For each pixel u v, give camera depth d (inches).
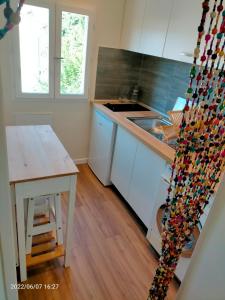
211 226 37.7
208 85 34.6
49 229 67.7
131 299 65.2
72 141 123.5
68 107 114.3
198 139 37.2
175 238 45.8
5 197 31.9
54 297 63.2
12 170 53.9
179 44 76.4
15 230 58.9
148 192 82.0
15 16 21.2
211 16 31.2
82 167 128.8
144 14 92.0
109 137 103.5
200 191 41.0
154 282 53.8
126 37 106.0
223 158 38.9
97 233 86.0
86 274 70.5
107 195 108.0
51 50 99.3
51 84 105.6
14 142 65.3
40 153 61.9
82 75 111.6
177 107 93.5
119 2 103.3
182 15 73.5
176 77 99.7
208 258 38.5
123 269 73.6
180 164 39.8
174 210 43.1
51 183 56.0
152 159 78.0
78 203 100.3
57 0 92.9
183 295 44.9
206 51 34.0
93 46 107.2
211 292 38.1
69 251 69.8
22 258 61.9
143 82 121.0
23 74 99.9
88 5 98.7
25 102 104.3
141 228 90.8
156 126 95.6
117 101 123.0
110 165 108.4
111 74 117.0
